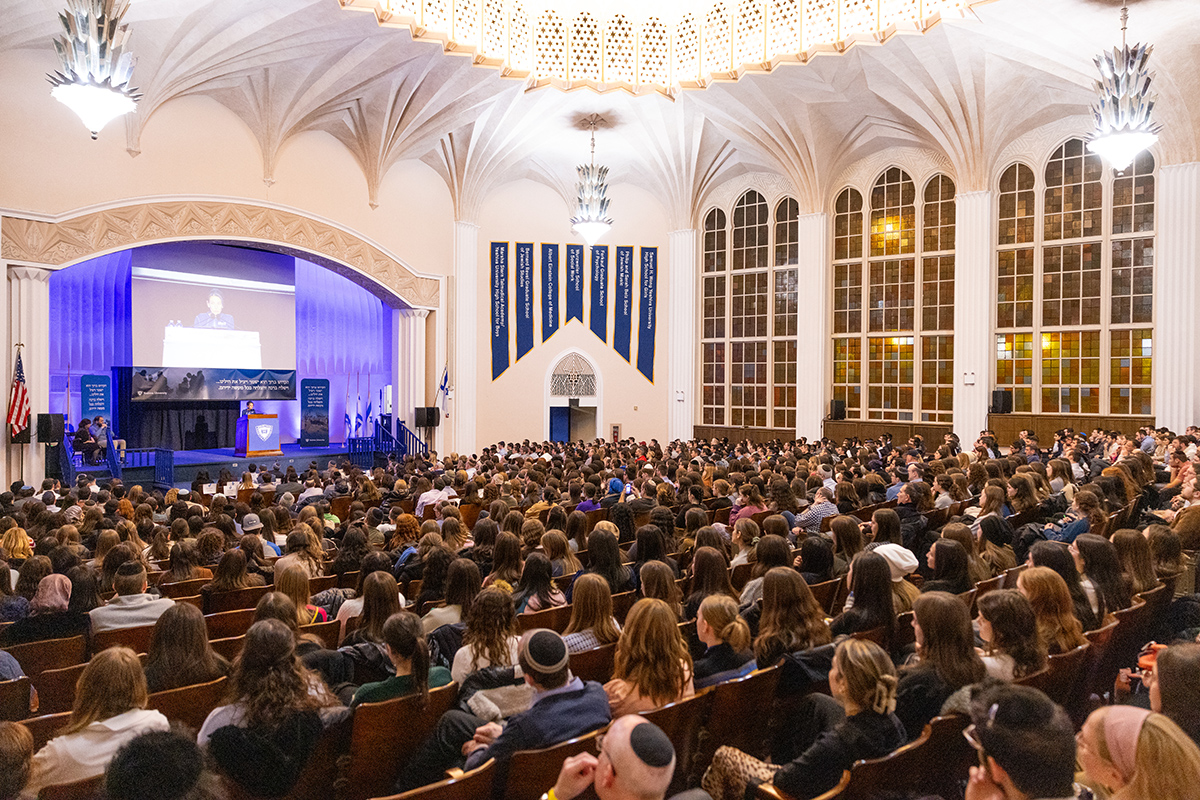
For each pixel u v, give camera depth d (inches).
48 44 588.4
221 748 117.2
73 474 655.1
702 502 389.7
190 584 256.4
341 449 973.2
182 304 909.2
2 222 572.7
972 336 788.0
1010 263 788.0
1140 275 711.1
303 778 134.2
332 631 200.7
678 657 135.6
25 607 220.1
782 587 163.9
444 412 916.0
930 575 282.0
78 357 830.5
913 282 855.1
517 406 981.2
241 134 718.5
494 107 820.6
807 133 844.0
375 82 735.1
